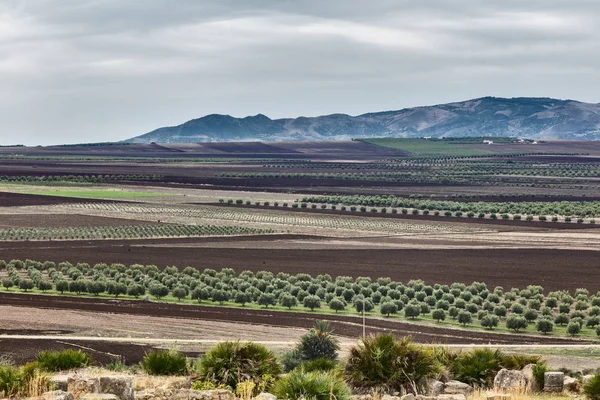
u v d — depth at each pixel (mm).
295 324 164875
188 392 52781
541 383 62625
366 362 61188
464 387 59906
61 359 70562
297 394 52250
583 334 167250
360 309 192625
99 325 155875
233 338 142375
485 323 174375
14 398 49125
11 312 170125
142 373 67000
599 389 58500
